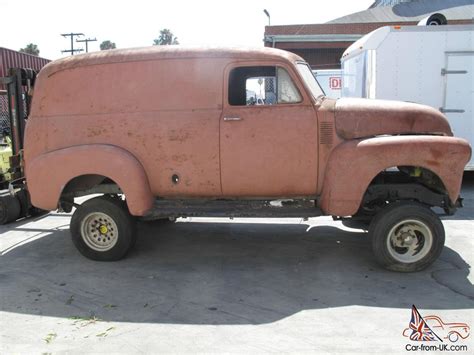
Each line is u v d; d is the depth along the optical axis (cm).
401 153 474
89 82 528
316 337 362
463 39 862
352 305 419
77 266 535
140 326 386
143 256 565
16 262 551
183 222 714
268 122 493
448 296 434
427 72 880
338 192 482
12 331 382
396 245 493
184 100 507
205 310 415
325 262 533
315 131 489
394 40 877
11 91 715
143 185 512
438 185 503
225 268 521
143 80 514
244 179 503
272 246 595
